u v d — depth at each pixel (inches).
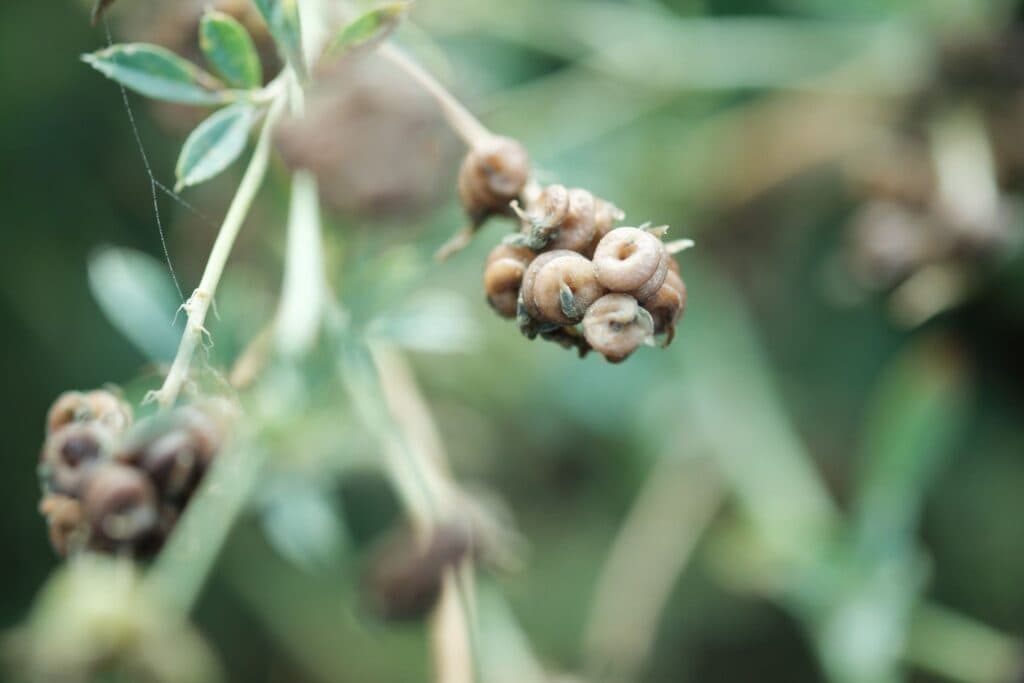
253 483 9.2
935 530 12.5
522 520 12.7
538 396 12.4
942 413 11.0
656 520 12.1
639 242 6.8
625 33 12.5
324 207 9.6
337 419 9.7
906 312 12.0
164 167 11.6
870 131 12.5
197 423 8.1
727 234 13.0
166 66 7.6
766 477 11.8
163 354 9.3
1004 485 12.4
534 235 7.0
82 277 11.9
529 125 12.2
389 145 9.6
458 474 12.4
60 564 11.7
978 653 11.1
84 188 11.9
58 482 8.0
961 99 11.9
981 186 11.2
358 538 12.2
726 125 12.8
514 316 7.1
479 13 12.1
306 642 12.0
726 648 12.8
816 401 13.1
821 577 10.9
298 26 7.4
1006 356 12.5
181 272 10.9
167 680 9.3
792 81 12.5
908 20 12.2
